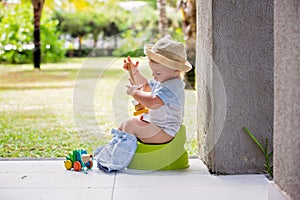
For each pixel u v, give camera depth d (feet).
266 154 9.29
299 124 6.47
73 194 8.17
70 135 13.94
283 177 7.04
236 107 9.26
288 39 6.73
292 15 6.59
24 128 14.94
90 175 9.27
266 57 9.18
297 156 6.55
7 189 8.39
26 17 30.40
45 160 10.37
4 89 22.54
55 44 32.01
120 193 8.23
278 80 7.14
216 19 9.08
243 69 9.20
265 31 9.12
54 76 26.25
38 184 8.69
